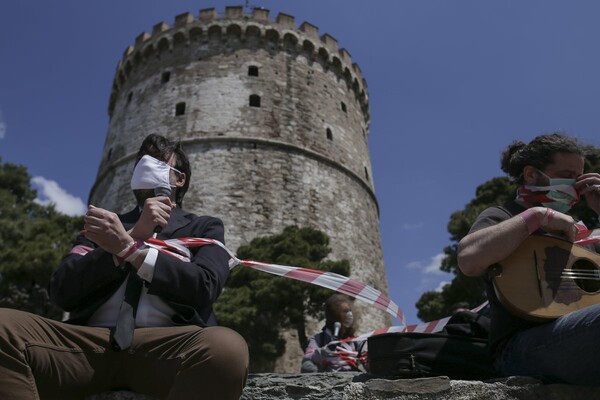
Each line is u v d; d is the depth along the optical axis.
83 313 2.74
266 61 29.69
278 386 2.92
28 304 22.08
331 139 29.62
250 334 18.39
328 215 26.95
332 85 31.58
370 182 31.91
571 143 3.31
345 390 2.82
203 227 3.15
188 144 26.91
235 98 28.09
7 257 21.47
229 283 20.03
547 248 3.04
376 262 28.78
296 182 26.77
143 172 3.23
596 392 2.89
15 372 2.33
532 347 2.85
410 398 2.77
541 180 3.33
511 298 2.87
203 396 2.34
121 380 2.61
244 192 25.62
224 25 29.98
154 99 29.34
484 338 3.49
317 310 19.02
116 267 2.68
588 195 3.28
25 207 30.36
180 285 2.65
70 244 23.66
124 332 2.54
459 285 21.41
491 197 23.33
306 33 31.33
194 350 2.43
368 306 25.81
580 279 3.05
